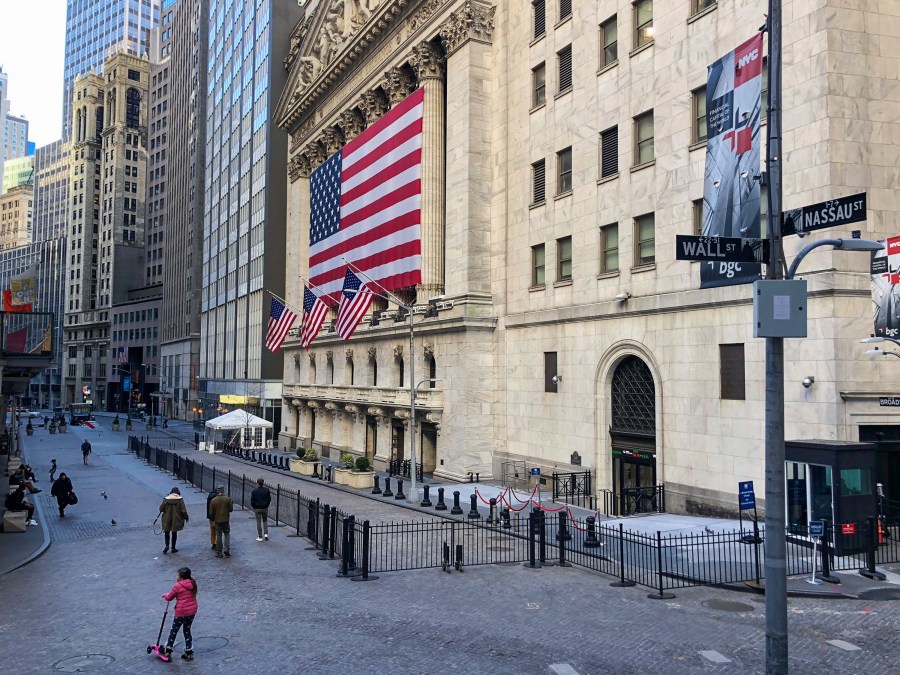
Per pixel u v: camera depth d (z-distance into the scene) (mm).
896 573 14719
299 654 10727
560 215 29141
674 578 14703
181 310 108312
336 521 18344
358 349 44250
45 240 175500
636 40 25750
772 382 8445
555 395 28891
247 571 16109
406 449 38125
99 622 12438
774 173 8922
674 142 23531
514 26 32719
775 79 8922
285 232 67688
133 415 115250
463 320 32562
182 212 110312
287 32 68188
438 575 15539
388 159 40688
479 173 33656
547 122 30141
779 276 8953
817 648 10711
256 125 71188
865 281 18344
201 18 102062
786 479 17469
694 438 22203
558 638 11359
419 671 10047
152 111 139625
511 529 21203
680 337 22844
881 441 18266
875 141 18891
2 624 12398
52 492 25141
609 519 21969
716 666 10133
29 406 146000
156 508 27078
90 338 145750
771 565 8297
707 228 16375
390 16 41125
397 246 39312
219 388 80312
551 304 29500
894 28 19344
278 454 51875
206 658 10594
